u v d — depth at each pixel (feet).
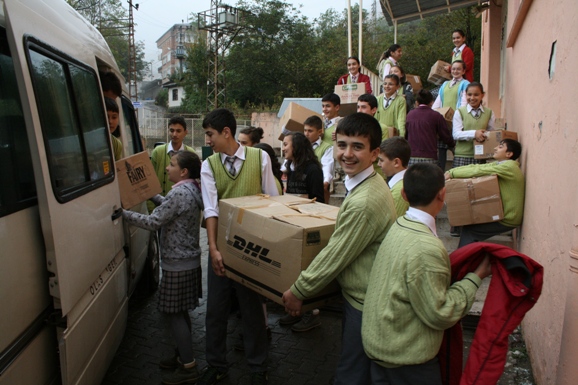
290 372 11.34
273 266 7.98
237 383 10.82
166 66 253.65
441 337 6.48
